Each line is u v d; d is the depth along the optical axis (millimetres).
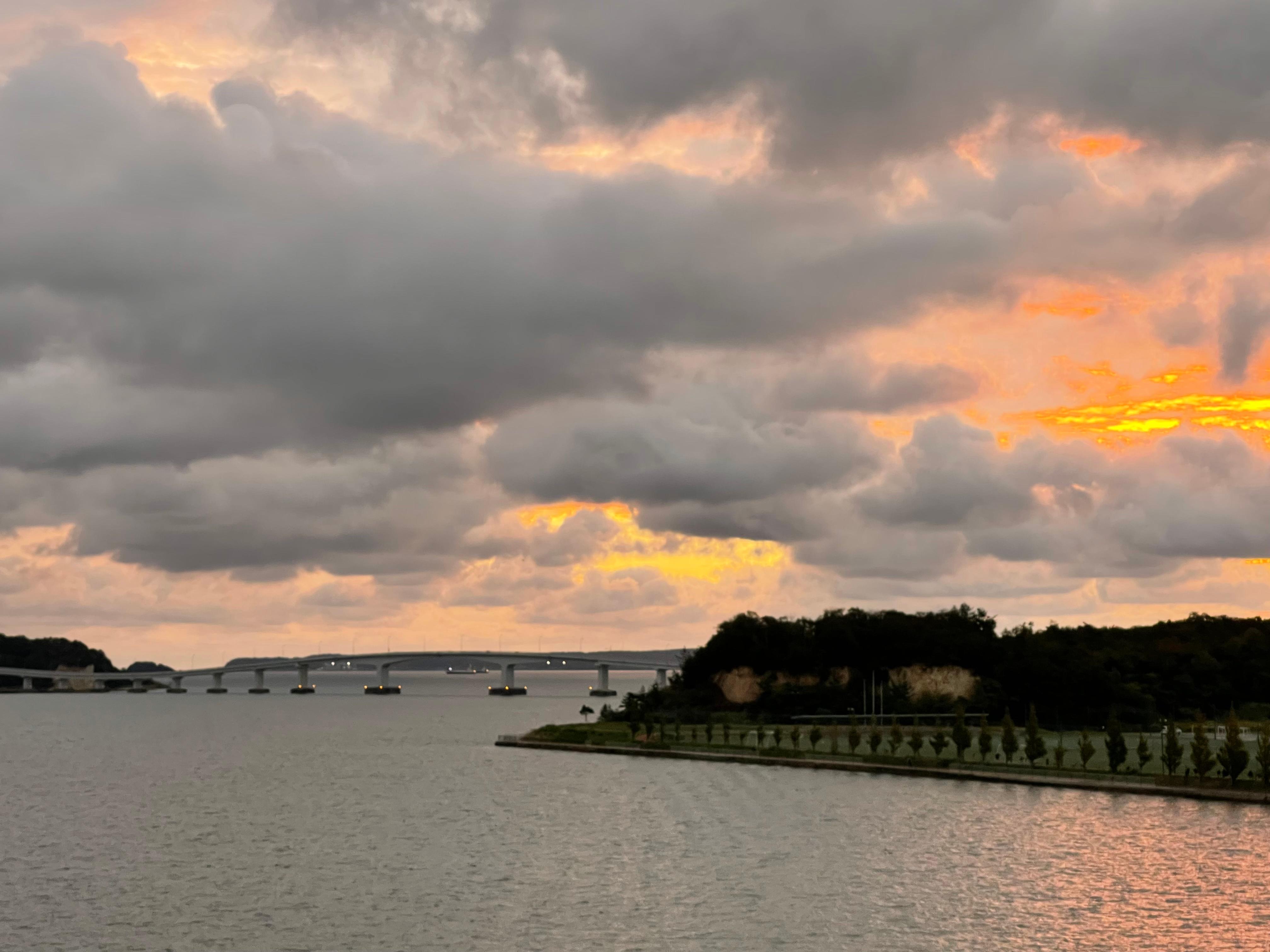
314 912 94438
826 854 116125
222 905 96750
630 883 104125
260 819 146000
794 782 172125
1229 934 87438
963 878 104750
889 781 172500
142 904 97250
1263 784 149500
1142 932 87750
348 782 190875
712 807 148375
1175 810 139500
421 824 139625
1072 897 97938
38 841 129250
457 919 92250
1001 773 170625
